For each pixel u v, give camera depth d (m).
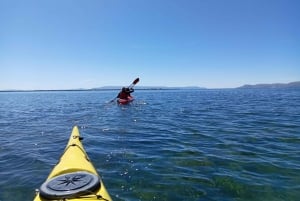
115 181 6.46
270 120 16.69
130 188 6.07
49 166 7.84
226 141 10.73
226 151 9.11
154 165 7.62
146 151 9.20
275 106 27.16
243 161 7.94
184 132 12.89
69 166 5.35
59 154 9.16
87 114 21.39
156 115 19.98
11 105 37.81
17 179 6.81
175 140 11.03
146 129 13.85
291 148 9.46
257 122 15.95
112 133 12.77
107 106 27.97
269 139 11.01
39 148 10.09
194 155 8.63
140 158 8.30
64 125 15.89
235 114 20.39
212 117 18.75
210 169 7.26
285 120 16.56
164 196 5.69
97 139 11.29
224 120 17.09
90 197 3.91
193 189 6.01
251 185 6.18
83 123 16.38
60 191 3.94
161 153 8.91
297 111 21.86
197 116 19.34
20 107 33.28
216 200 5.51
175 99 44.28
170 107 27.03
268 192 5.83
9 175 7.11
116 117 18.95
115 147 9.80
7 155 9.12
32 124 16.75
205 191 5.91
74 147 6.94
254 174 6.87
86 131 13.39
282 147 9.62
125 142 10.66
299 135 11.74
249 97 49.84
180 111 22.94
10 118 20.64
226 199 5.54
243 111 22.66
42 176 7.02
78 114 21.61
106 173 6.98
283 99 40.16
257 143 10.31
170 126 14.82
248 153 8.84
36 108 30.44
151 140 11.05
